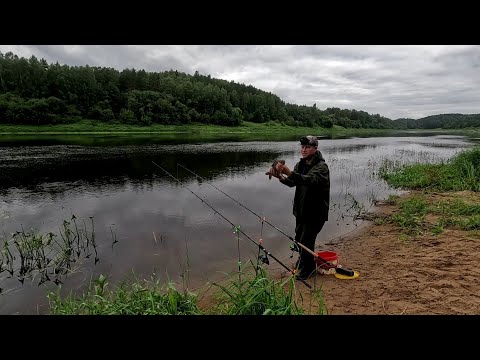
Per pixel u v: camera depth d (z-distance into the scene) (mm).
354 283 4527
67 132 54875
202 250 6051
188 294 3924
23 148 24859
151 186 11898
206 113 88562
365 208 9258
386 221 7855
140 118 71875
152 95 78750
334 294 4207
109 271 5258
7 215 7996
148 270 5254
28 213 8391
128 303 3744
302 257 4758
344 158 23188
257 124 98625
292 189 11609
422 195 10469
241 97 110688
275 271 5191
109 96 73312
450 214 7734
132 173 14492
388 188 12359
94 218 8016
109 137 42875
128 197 10172
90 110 67875
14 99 61000
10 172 14188
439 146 37469
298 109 121625
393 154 26484
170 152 23703
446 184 11398
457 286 4211
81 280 5004
